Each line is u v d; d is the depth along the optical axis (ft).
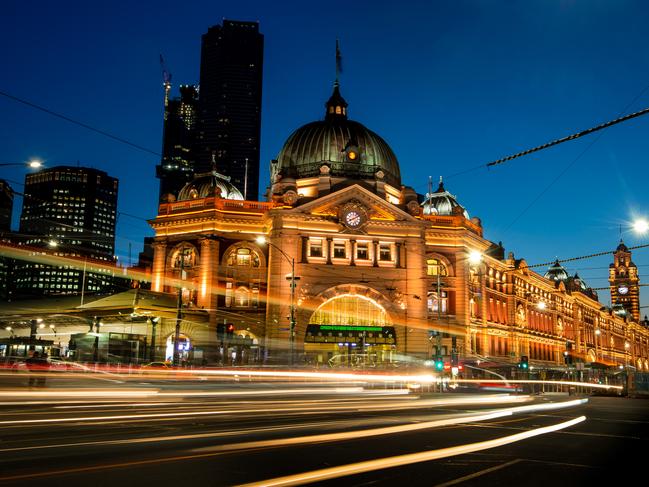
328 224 248.52
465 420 78.74
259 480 37.01
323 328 242.78
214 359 236.43
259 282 252.01
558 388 217.77
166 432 59.26
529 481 39.45
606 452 53.36
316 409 90.17
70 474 38.06
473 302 279.69
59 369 161.27
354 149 271.28
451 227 269.64
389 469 42.11
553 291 388.37
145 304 220.84
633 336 612.29
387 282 249.55
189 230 256.73
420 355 244.22
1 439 52.75
